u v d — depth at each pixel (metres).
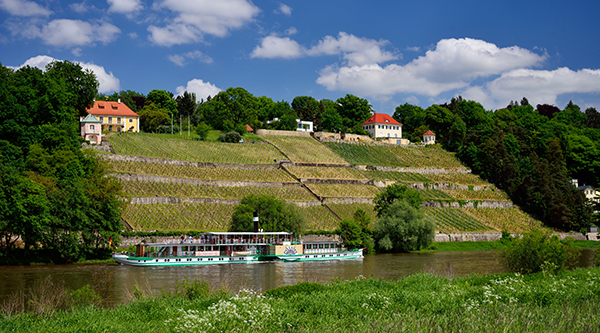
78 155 112.62
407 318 36.34
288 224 118.44
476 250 143.50
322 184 172.38
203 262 99.50
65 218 88.69
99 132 159.50
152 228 114.75
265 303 38.78
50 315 39.50
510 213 187.88
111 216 97.00
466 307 40.00
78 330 34.34
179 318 35.44
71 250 90.00
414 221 131.12
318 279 75.62
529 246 69.50
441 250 140.12
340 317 38.38
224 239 106.94
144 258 93.00
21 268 81.00
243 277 77.44
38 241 89.69
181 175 149.50
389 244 129.38
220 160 174.12
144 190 131.50
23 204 81.62
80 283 66.81
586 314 37.00
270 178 166.50
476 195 196.62
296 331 33.56
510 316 36.38
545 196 189.25
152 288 64.56
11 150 100.88
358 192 172.75
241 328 33.31
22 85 125.44
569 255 69.62
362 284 56.72
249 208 115.12
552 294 46.31
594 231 183.62
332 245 116.81
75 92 146.12
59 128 113.94
